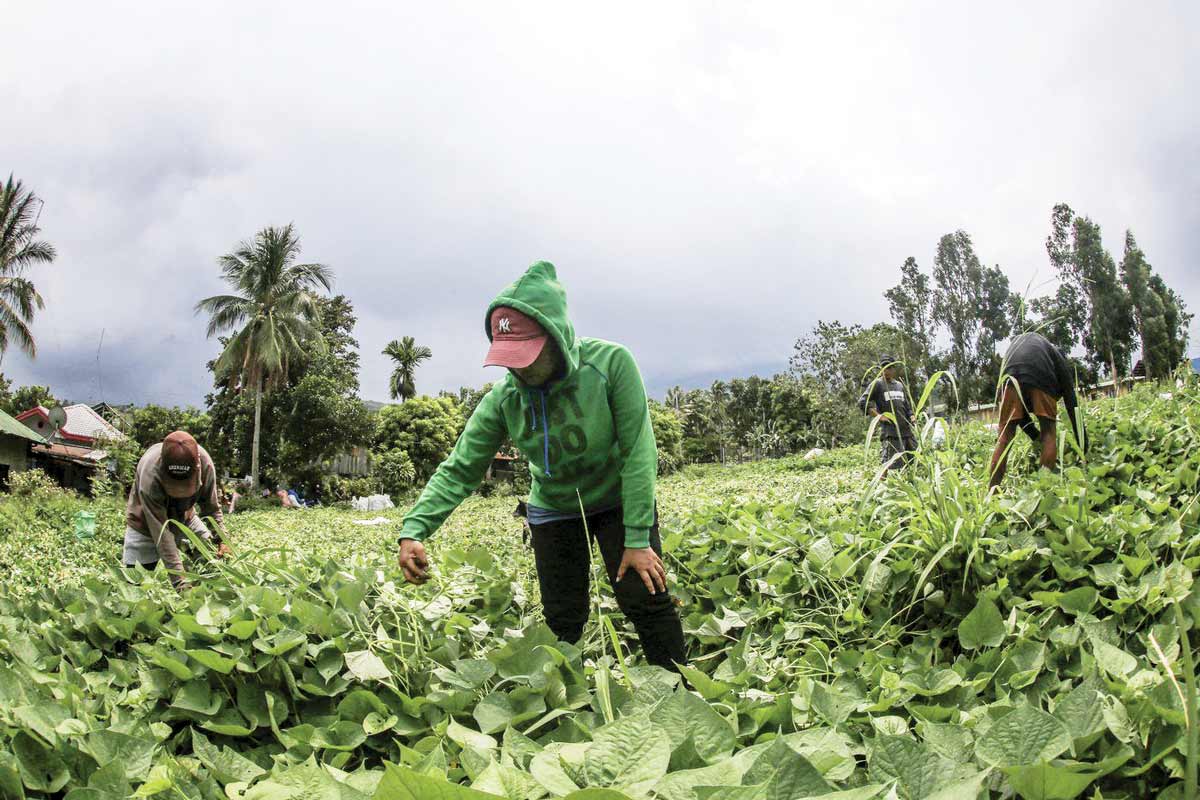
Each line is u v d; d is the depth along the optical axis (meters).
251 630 2.05
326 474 41.00
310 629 2.22
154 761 1.68
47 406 50.47
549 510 2.95
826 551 3.33
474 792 0.96
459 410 45.94
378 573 2.86
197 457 4.13
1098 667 1.68
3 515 14.42
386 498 31.09
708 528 4.64
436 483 2.92
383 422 44.19
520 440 2.86
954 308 49.25
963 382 38.50
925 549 2.97
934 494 3.11
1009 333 4.62
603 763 1.12
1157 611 2.24
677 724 1.34
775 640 2.98
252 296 38.72
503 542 7.81
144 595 2.68
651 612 2.72
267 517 22.89
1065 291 34.81
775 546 3.75
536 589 4.12
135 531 4.28
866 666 2.41
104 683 2.12
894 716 1.73
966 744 1.43
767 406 57.72
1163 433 5.17
